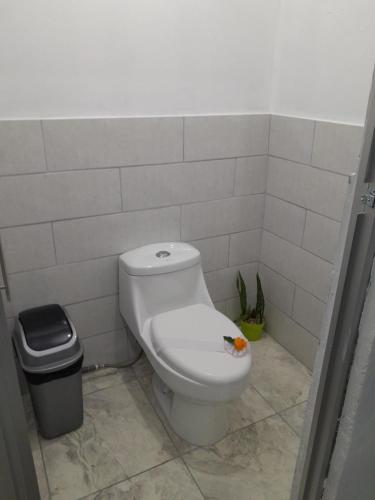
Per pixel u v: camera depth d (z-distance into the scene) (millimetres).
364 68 1469
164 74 1656
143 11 1531
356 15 1453
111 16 1486
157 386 1835
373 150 586
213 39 1698
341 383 751
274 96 1911
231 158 1932
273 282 2168
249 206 2082
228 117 1848
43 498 1395
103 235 1765
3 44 1365
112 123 1616
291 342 2121
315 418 808
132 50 1564
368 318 680
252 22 1750
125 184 1730
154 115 1695
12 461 998
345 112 1579
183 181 1856
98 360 1989
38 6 1369
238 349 1492
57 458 1541
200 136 1817
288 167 1900
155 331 1606
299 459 896
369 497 901
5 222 1553
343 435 787
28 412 1751
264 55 1833
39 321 1562
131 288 1715
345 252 663
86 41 1479
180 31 1623
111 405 1797
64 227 1670
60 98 1506
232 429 1679
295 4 1694
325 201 1733
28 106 1465
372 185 601
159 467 1512
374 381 733
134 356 2070
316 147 1721
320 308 1878
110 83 1571
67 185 1617
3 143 1457
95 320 1899
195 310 1753
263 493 1421
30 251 1637
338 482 825
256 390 1894
